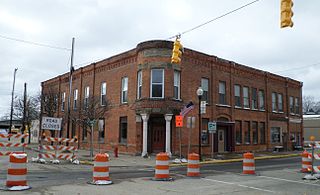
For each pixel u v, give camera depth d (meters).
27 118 43.53
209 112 27.77
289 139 37.31
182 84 25.59
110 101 29.06
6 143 15.79
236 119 30.44
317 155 14.32
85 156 23.67
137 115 25.09
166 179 12.52
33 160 18.75
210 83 28.17
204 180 12.88
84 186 10.61
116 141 27.80
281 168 18.62
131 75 26.86
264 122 34.06
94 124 24.42
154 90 24.48
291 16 9.58
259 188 11.20
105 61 30.53
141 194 9.49
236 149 30.05
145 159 22.55
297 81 40.44
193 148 25.95
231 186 11.47
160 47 24.53
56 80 40.50
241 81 31.64
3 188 9.73
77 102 34.47
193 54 26.80
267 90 34.97
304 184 12.38
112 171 16.11
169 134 23.73
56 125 19.02
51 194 9.06
